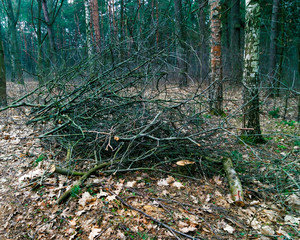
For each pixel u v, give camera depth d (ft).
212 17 21.33
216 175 10.59
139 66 12.54
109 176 9.95
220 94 19.43
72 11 71.92
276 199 9.20
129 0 17.43
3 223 7.41
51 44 29.27
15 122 17.13
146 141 11.27
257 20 14.47
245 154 13.60
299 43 27.02
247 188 9.73
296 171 10.46
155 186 9.60
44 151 12.16
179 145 10.85
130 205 8.18
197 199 8.87
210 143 12.50
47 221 7.47
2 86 20.15
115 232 7.07
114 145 11.38
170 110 11.81
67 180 9.52
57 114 12.26
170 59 14.11
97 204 8.18
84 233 7.03
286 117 23.85
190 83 21.31
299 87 31.81
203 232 7.28
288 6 37.81
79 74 14.65
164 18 14.02
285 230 7.50
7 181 9.53
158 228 7.28
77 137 12.15
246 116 15.85
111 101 13.19
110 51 13.70
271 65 34.50
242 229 7.50
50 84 15.53
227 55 36.60
